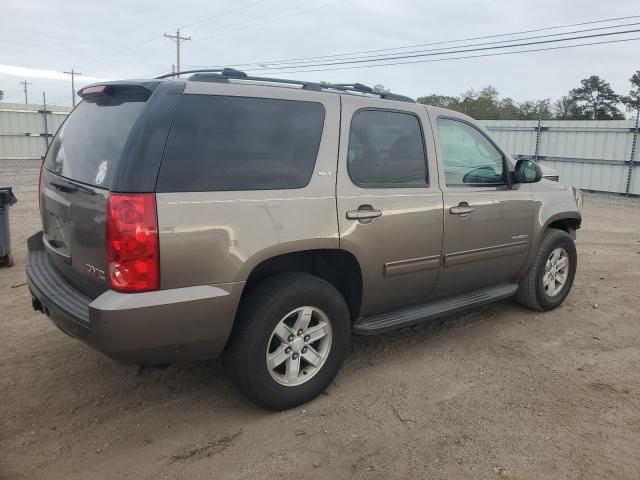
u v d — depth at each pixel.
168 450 2.98
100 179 2.88
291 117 3.33
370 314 3.89
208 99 3.03
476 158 4.46
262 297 3.16
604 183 17.64
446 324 4.94
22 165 24.22
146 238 2.69
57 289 3.23
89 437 3.09
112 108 3.17
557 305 5.41
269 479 2.76
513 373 3.97
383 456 2.95
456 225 4.12
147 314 2.73
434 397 3.60
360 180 3.58
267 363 3.22
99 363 3.98
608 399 3.61
